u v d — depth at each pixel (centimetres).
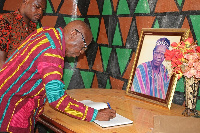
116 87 252
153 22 205
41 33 131
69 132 135
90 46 282
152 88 188
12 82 125
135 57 210
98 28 271
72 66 290
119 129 134
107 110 147
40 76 128
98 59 276
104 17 261
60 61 124
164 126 135
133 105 182
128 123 142
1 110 124
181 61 152
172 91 172
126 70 238
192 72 148
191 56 147
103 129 134
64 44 129
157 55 189
